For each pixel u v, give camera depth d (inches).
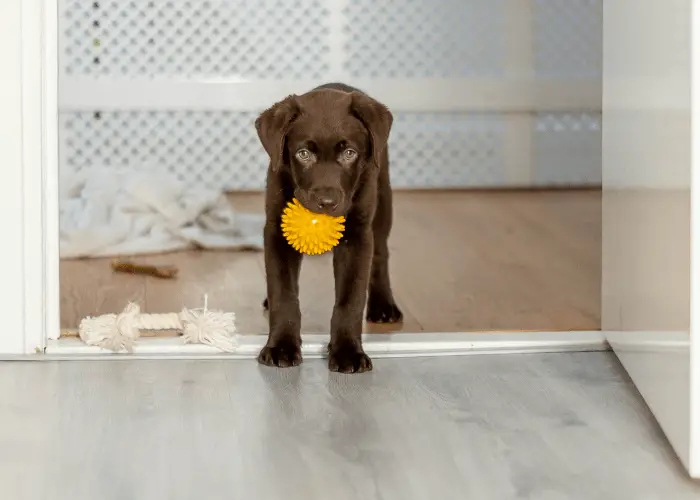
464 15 170.1
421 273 123.0
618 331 95.0
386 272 106.6
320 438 83.1
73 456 81.0
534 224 145.6
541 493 77.3
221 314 98.3
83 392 90.0
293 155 94.5
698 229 77.5
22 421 85.4
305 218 93.7
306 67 165.5
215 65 162.1
